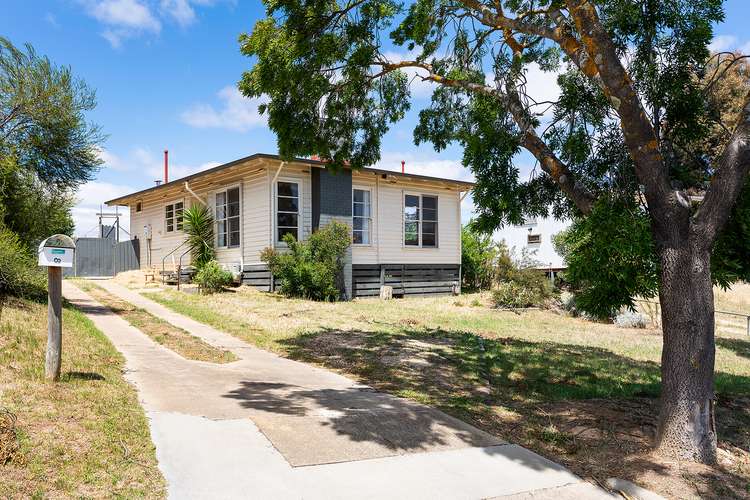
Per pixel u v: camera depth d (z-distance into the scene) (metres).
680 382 5.12
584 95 7.08
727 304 23.42
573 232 5.79
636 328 15.42
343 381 7.64
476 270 24.48
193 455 4.47
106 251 26.88
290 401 6.29
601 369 9.25
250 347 9.96
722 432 6.18
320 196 18.14
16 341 7.25
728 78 7.70
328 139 9.95
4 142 11.99
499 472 4.64
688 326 5.14
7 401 4.86
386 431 5.44
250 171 18.50
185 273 20.83
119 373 6.87
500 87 7.31
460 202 22.89
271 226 17.61
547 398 7.25
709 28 6.11
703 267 5.19
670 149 6.18
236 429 5.14
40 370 6.06
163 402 5.81
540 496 4.25
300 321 13.04
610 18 6.57
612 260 5.30
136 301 15.97
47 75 12.38
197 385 6.73
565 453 5.18
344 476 4.34
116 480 3.83
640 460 5.03
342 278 18.50
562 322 15.84
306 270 17.05
